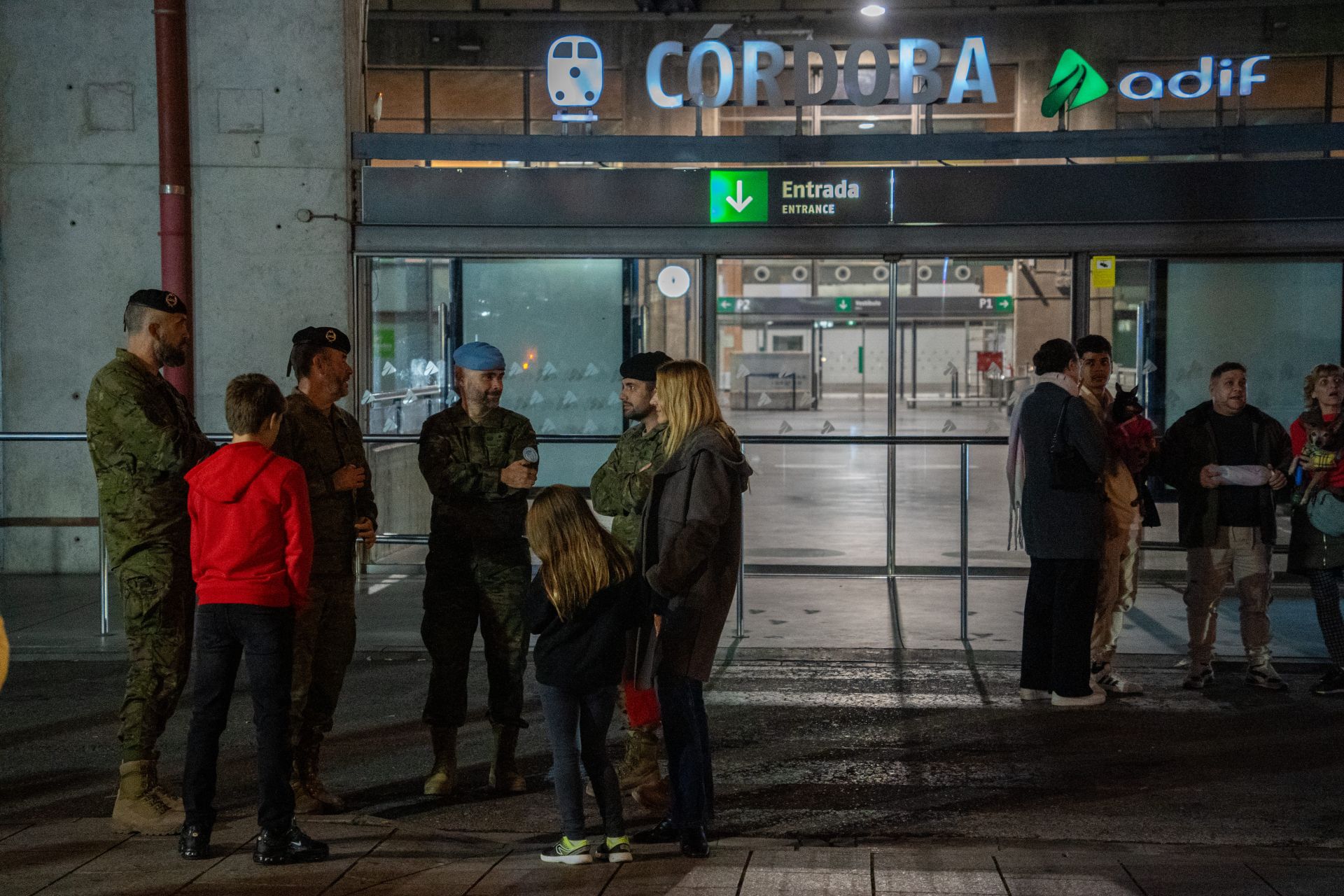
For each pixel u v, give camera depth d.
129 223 10.92
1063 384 6.56
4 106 10.84
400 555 11.71
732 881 4.06
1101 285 10.84
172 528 4.80
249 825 4.71
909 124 20.20
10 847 4.46
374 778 5.60
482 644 8.34
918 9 20.09
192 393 10.83
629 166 12.50
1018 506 11.21
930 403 26.66
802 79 11.25
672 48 11.41
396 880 4.09
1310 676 7.33
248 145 10.93
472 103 20.12
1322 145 10.48
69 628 8.66
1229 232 10.61
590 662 4.29
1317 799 5.20
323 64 10.93
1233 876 4.07
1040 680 6.78
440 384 11.71
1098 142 10.70
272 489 4.27
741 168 11.02
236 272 10.98
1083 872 4.12
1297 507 6.89
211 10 10.87
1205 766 5.66
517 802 5.27
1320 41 19.48
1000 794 5.30
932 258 11.09
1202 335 11.17
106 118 10.86
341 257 11.00
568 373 11.81
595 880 4.10
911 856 4.35
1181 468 6.95
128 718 4.74
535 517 4.31
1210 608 6.98
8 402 10.94
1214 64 11.02
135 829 4.65
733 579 4.52
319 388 5.06
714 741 6.11
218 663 4.31
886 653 7.91
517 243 11.05
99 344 10.95
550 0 20.00
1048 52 20.02
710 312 11.19
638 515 5.17
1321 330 11.09
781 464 19.97
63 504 10.98
